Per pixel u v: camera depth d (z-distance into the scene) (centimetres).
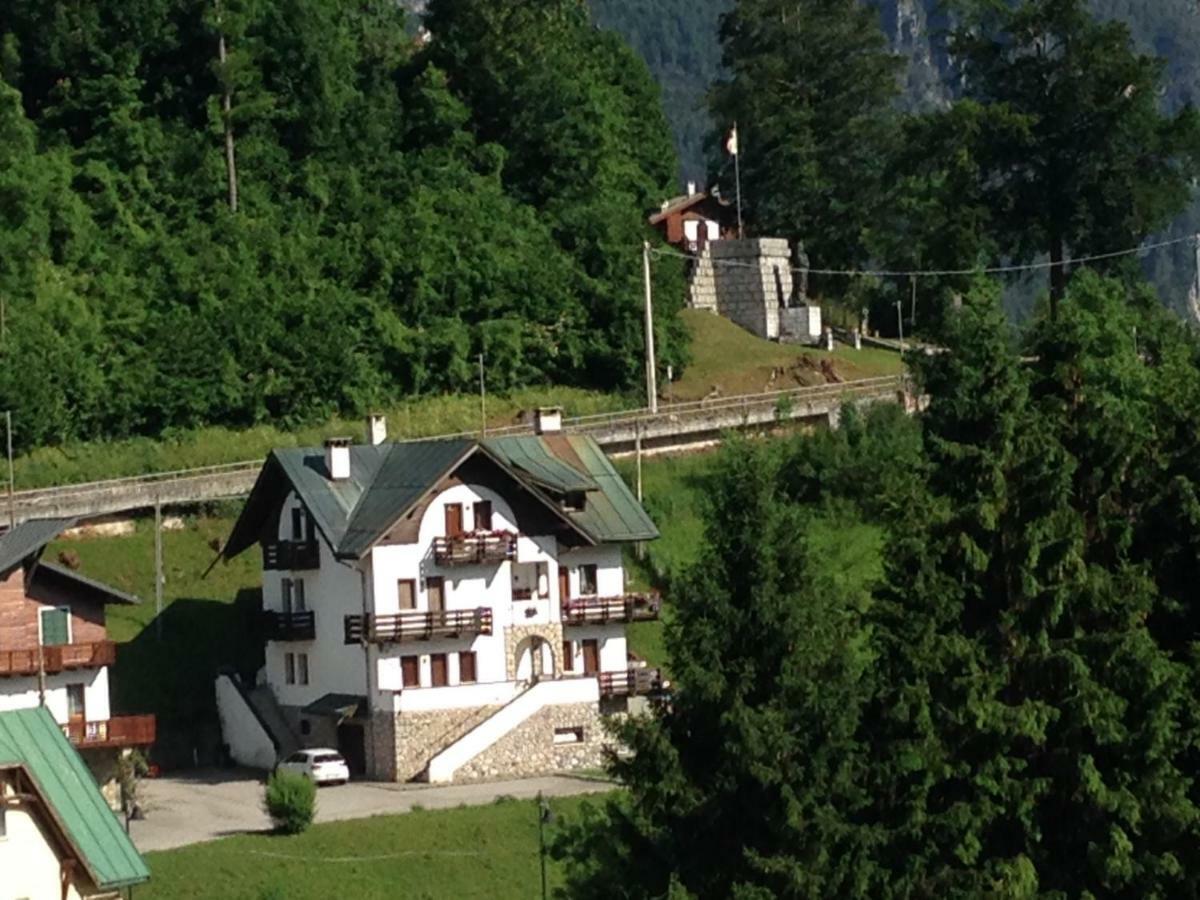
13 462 14138
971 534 8731
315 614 12275
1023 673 8594
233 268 15850
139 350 14975
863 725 8344
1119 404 10194
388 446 12619
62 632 11312
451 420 15575
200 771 12112
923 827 8175
